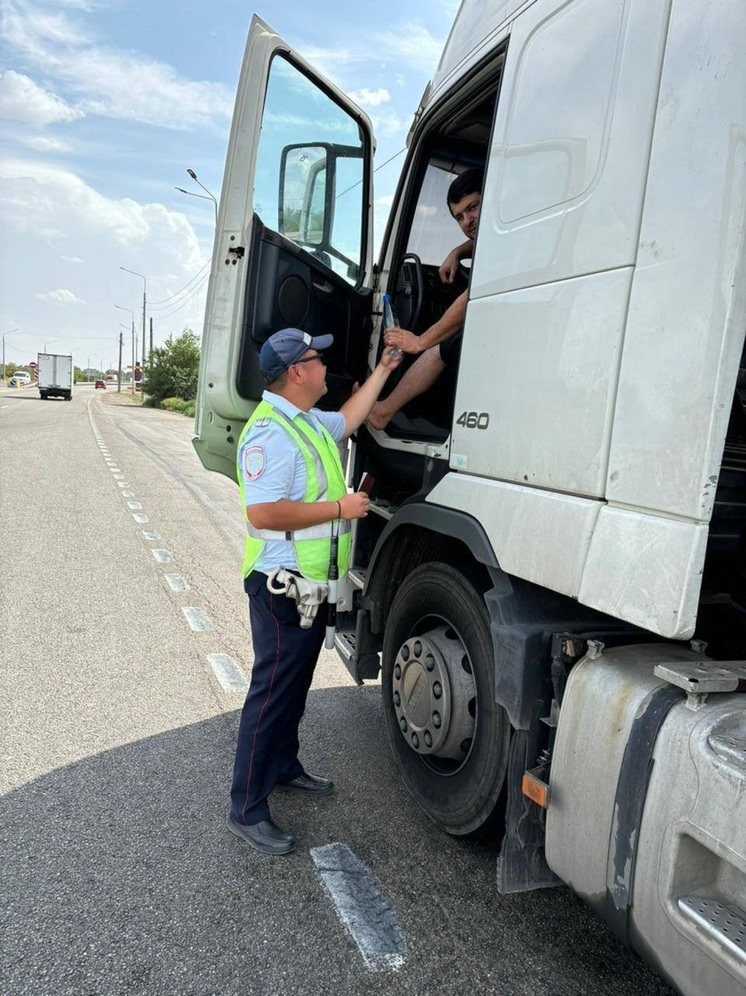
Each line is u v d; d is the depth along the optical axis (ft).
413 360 10.78
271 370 8.50
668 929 4.86
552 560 6.18
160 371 171.32
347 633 11.62
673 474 5.09
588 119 6.17
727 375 4.82
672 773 4.90
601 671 5.83
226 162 9.33
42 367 161.79
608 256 5.79
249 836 8.70
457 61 9.02
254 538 8.65
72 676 13.71
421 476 10.18
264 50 9.15
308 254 10.13
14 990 6.45
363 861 8.58
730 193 4.80
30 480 37.01
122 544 24.63
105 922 7.36
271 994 6.54
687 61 5.22
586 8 6.36
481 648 7.72
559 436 6.25
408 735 8.89
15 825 9.02
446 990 6.68
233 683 13.73
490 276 7.39
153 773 10.41
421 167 10.66
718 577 6.64
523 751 6.72
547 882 6.86
